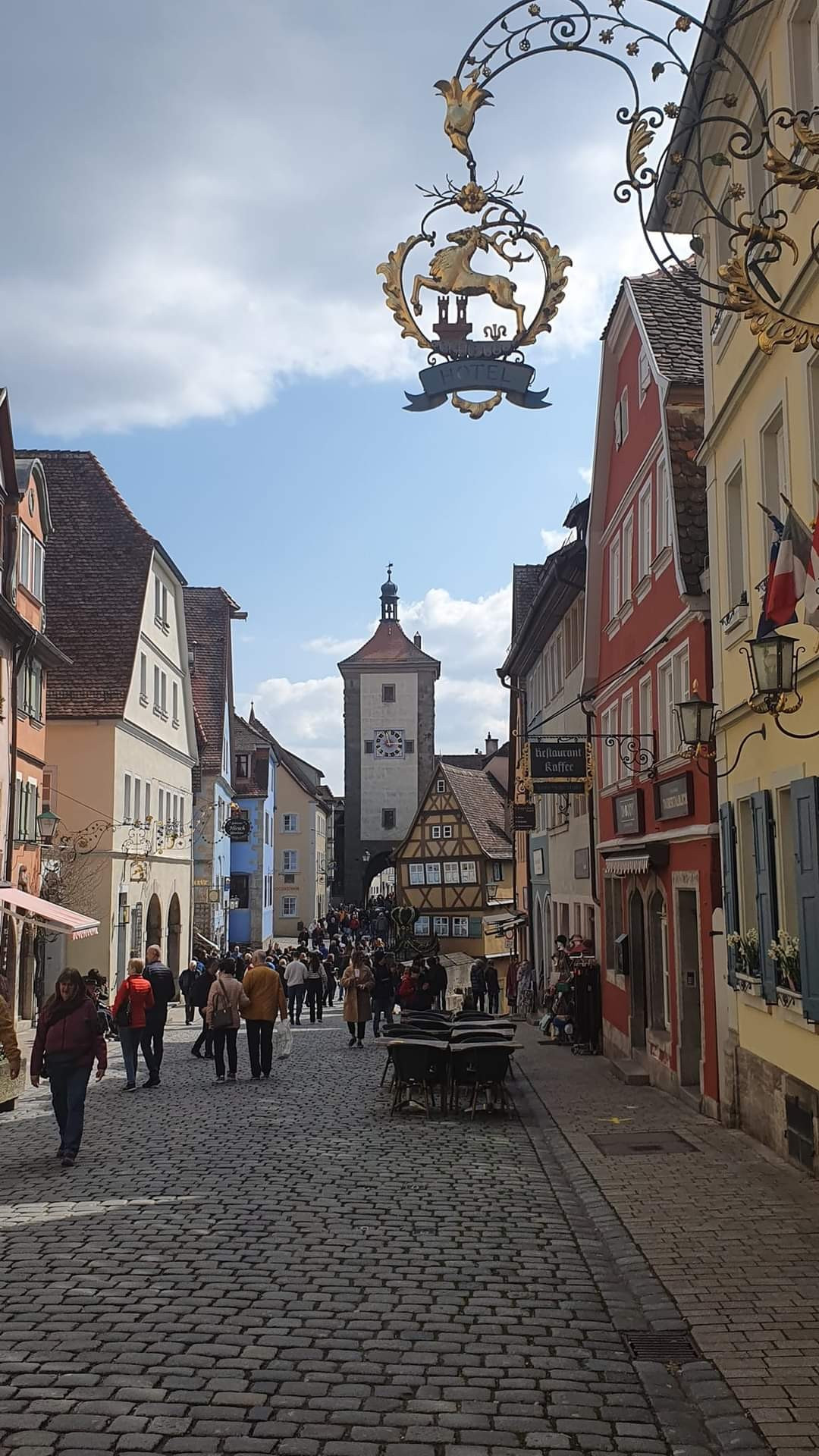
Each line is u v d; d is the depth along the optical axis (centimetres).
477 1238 850
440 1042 1478
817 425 1003
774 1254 799
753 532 1215
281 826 9181
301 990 2933
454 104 636
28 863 2936
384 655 8994
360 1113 1470
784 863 1109
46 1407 529
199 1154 1175
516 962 3938
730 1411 535
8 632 2689
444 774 5544
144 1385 557
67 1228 861
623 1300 706
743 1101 1316
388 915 5778
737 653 1300
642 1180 1050
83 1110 1141
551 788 2270
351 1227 875
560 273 643
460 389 647
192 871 4816
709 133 1255
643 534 1889
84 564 3828
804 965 996
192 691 5238
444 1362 597
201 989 2889
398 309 648
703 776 1477
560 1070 2025
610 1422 528
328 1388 559
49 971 3334
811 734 941
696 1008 1627
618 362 2088
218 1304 683
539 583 3597
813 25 991
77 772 3472
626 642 2064
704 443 1403
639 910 2016
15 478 2758
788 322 990
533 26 623
